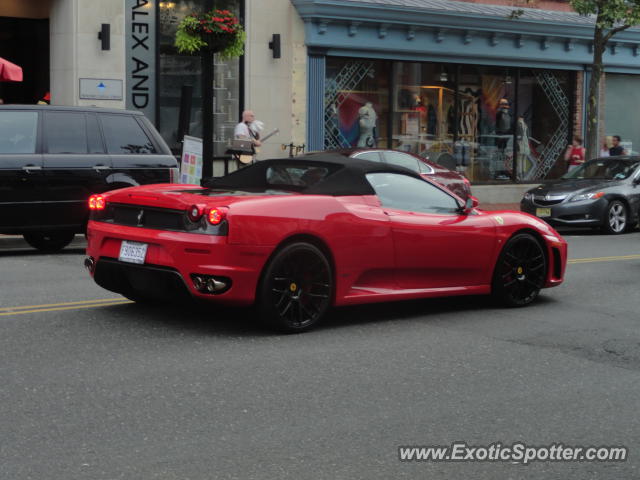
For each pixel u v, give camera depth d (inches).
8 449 179.6
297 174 311.4
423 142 913.5
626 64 1061.8
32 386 221.6
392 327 306.7
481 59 942.4
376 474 173.3
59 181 463.5
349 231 296.4
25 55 734.5
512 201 976.3
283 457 179.9
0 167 450.3
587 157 871.7
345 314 327.3
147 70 748.0
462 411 214.1
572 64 1019.9
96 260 298.4
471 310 342.6
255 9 798.5
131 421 198.5
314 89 833.5
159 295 287.7
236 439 189.5
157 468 172.1
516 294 351.3
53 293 348.5
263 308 279.9
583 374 251.4
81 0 716.0
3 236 579.5
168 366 243.8
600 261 503.8
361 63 868.0
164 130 759.7
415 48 884.6
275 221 278.1
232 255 270.8
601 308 354.0
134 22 740.0
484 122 960.3
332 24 831.7
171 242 273.4
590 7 821.9
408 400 221.3
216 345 269.1
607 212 707.4
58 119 470.6
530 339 294.0
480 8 939.3
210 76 674.8
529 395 229.3
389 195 316.5
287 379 235.9
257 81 805.2
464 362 260.8
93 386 223.3
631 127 1090.7
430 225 318.3
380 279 310.7
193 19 681.6
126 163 482.3
